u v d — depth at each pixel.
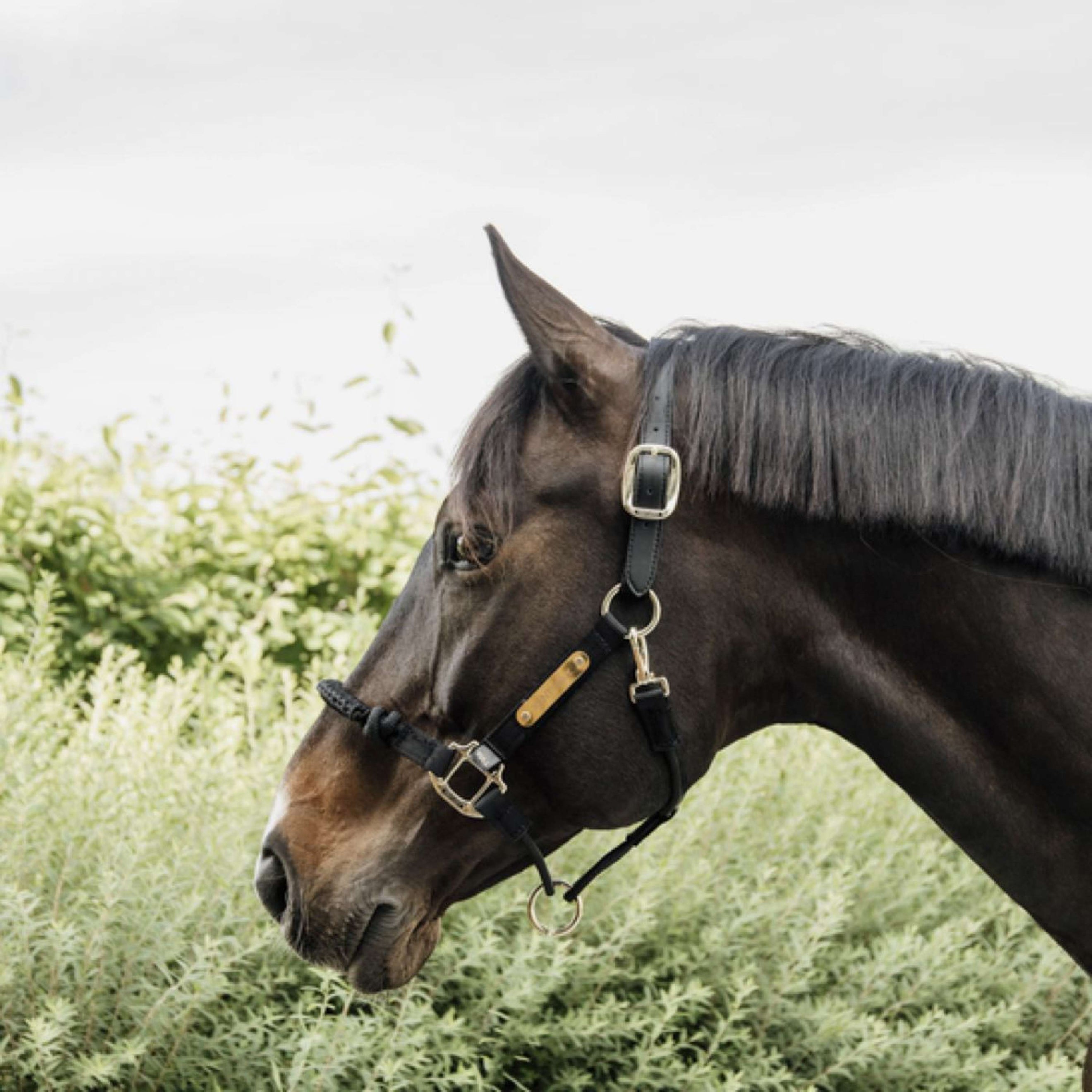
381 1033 3.48
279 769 4.30
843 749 5.40
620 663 2.30
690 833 4.20
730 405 2.29
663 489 2.25
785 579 2.34
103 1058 3.27
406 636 2.50
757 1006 4.04
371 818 2.52
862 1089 4.10
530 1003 3.75
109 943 3.40
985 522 2.21
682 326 2.49
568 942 3.73
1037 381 2.34
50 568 5.95
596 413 2.31
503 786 2.38
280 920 2.59
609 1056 3.84
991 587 2.27
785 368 2.33
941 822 2.43
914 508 2.23
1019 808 2.35
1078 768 2.28
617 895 4.11
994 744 2.33
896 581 2.31
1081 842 2.33
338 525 6.45
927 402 2.27
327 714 2.62
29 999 3.37
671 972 4.17
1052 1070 3.92
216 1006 3.65
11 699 4.34
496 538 2.29
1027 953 4.53
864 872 4.58
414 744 2.45
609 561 2.29
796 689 2.41
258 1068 3.50
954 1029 3.97
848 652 2.35
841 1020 3.93
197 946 3.33
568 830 2.46
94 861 3.77
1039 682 2.27
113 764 4.11
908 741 2.36
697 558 2.30
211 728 4.85
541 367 2.30
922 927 4.77
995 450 2.23
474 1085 3.73
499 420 2.34
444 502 2.40
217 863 3.78
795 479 2.27
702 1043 4.12
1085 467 2.23
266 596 6.34
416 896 2.48
